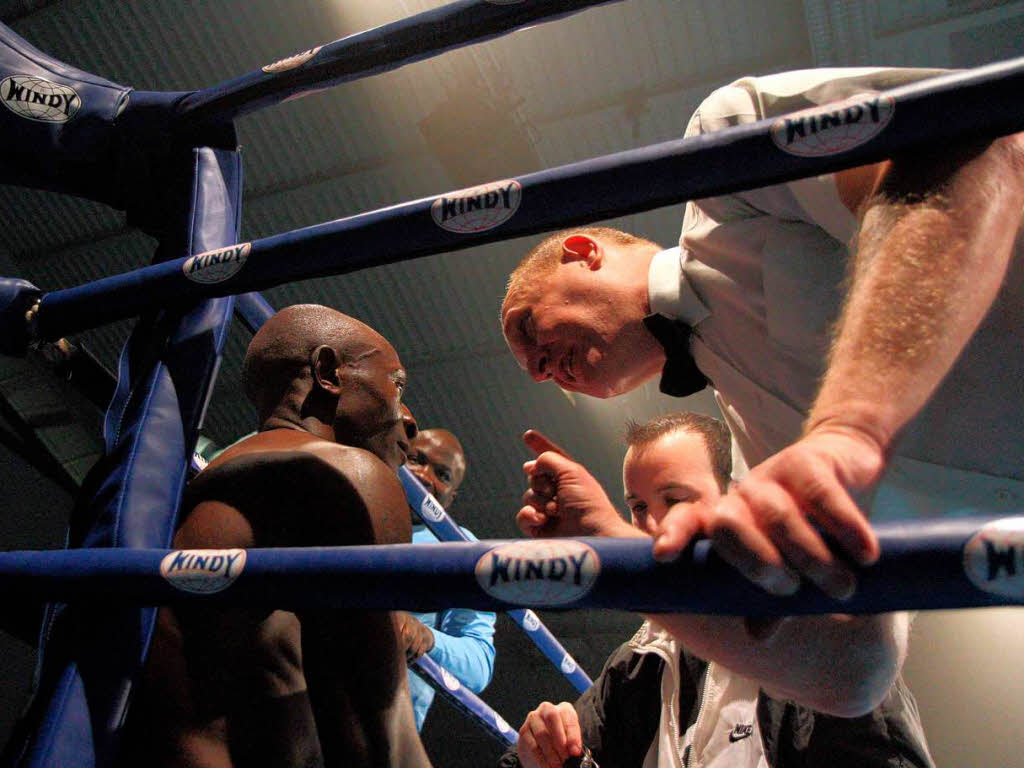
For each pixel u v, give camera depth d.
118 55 5.95
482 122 4.80
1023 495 0.99
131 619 0.94
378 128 5.71
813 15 4.31
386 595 0.72
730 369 1.29
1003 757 2.89
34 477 6.05
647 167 0.89
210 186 1.38
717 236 1.23
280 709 0.93
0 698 4.72
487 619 2.48
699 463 1.55
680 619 1.08
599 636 6.33
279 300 6.47
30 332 1.23
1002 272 0.75
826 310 1.12
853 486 0.58
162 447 1.12
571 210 0.92
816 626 1.04
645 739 1.62
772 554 0.55
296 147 5.96
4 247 6.95
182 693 0.92
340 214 6.16
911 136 0.79
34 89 1.42
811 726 1.36
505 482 6.52
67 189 1.49
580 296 1.44
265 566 0.78
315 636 0.98
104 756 0.87
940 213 0.75
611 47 5.00
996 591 0.54
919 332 0.68
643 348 1.44
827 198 1.04
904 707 1.38
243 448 1.09
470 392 6.40
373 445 1.20
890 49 4.38
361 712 0.97
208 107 1.36
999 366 0.97
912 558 0.55
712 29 4.81
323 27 5.49
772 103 1.06
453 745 6.77
